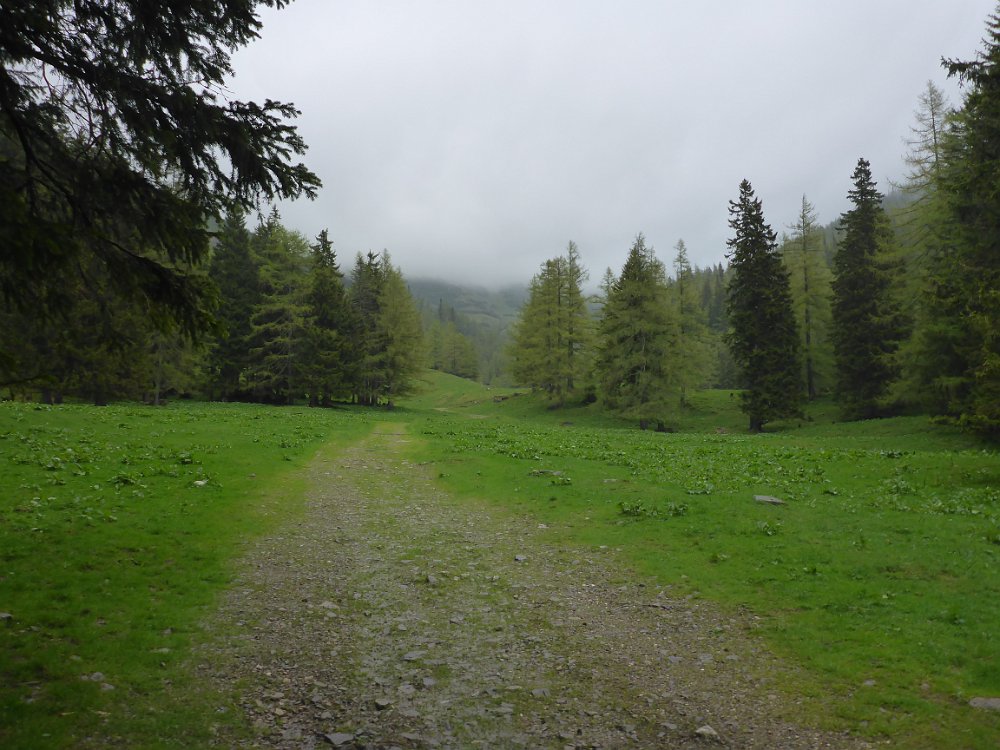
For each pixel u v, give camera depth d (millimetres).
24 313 6500
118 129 6789
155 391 44250
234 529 11883
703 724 5621
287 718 5633
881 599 8203
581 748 5270
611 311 53000
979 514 12281
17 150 6879
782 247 55156
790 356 43406
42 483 12938
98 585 8281
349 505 15055
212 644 7062
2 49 5906
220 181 7504
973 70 16047
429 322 189625
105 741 4945
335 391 55188
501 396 81688
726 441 29688
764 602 8523
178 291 7141
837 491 15227
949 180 23438
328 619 8102
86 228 6766
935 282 29703
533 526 13273
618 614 8422
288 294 55062
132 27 6500
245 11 6688
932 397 32344
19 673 5812
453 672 6695
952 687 5996
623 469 19422
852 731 5426
